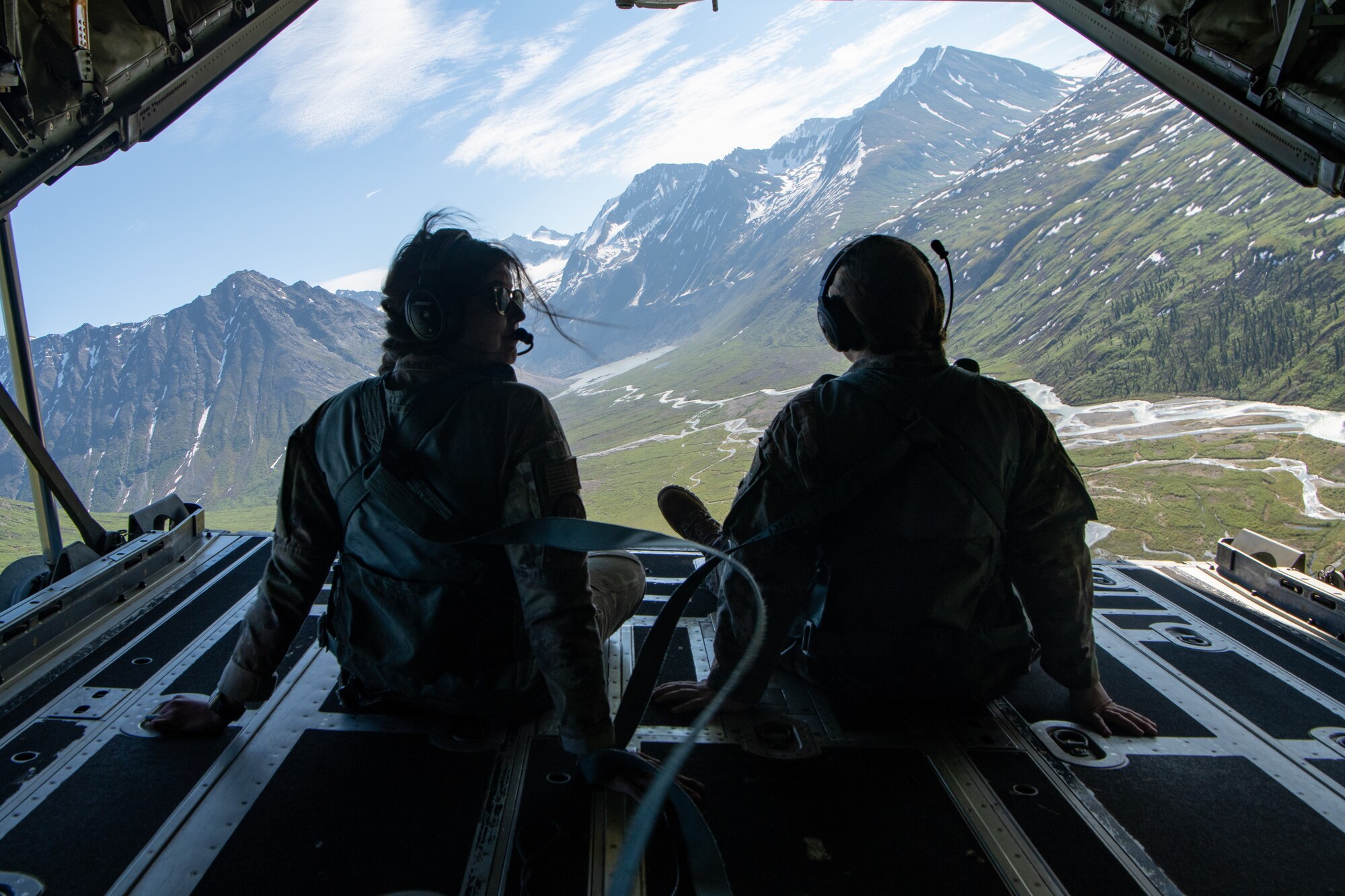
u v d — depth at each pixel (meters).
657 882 1.60
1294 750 2.20
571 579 1.75
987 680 2.21
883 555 2.04
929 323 2.14
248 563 3.57
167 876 1.60
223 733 2.15
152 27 3.08
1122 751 2.17
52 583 2.95
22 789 1.89
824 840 1.77
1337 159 2.73
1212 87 3.12
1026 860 1.72
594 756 1.72
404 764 2.01
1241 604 3.41
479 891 1.57
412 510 1.79
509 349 1.98
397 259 1.91
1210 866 1.72
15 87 2.60
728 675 2.17
